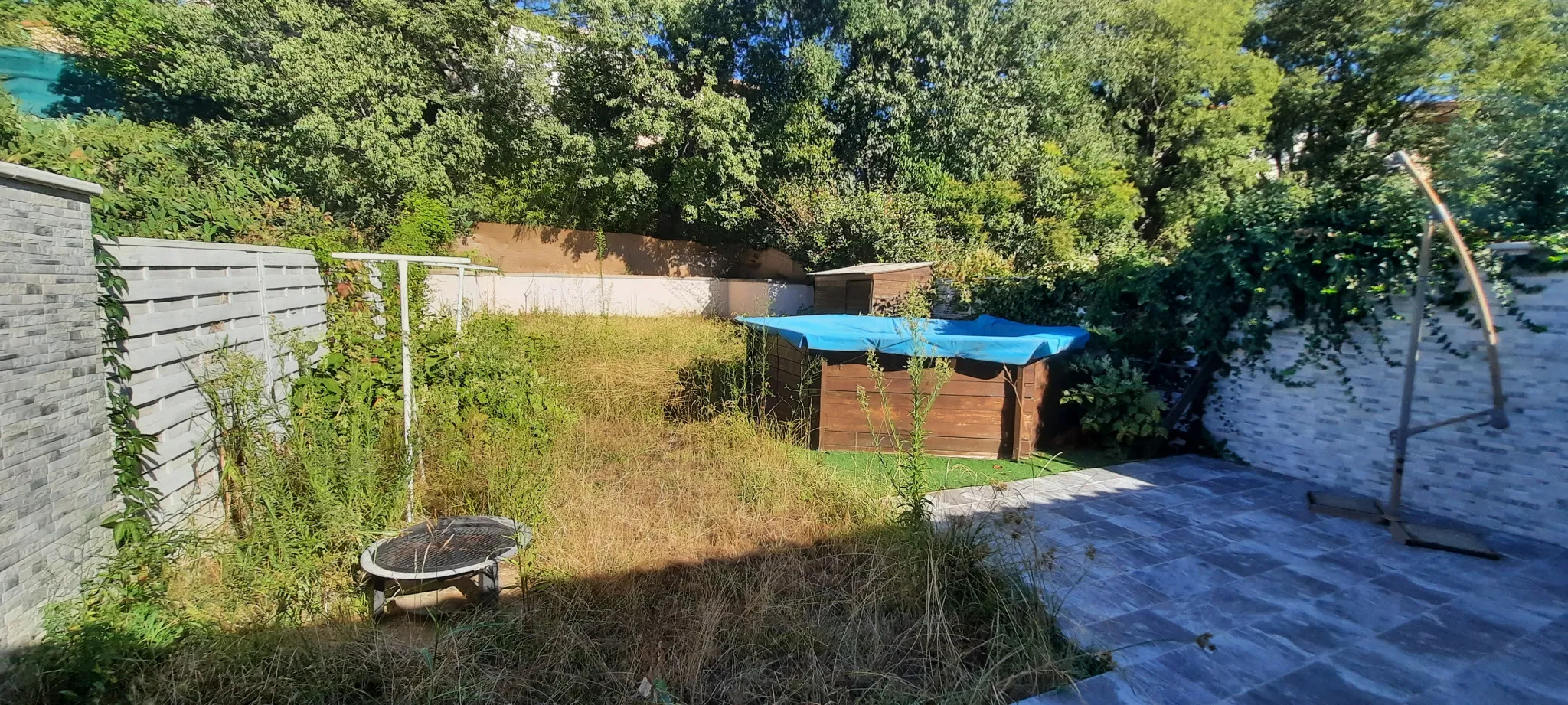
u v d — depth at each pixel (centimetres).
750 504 438
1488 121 504
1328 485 544
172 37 1411
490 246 1708
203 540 303
